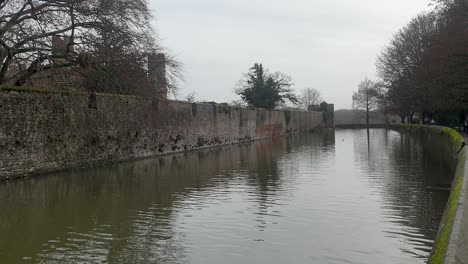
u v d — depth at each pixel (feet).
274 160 90.17
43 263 27.35
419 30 157.48
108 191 52.19
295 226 35.76
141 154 95.45
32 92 64.18
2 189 53.26
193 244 31.07
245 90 257.34
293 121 250.16
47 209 42.45
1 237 33.04
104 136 82.07
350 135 219.20
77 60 72.23
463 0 99.14
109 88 78.23
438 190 51.31
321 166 77.87
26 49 68.18
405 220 37.60
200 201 45.98
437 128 127.24
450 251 18.65
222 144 144.46
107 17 75.36
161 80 92.58
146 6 80.64
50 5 70.54
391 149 114.73
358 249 30.01
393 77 174.70
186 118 118.21
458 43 95.96
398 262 27.58
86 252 29.43
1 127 58.44
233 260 27.81
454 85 102.99
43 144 66.64
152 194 50.21
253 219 38.04
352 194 49.16
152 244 31.12
